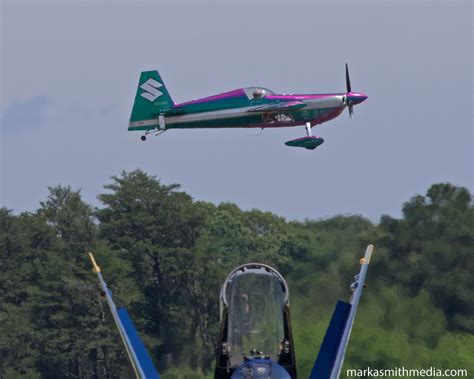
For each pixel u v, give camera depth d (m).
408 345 100.44
